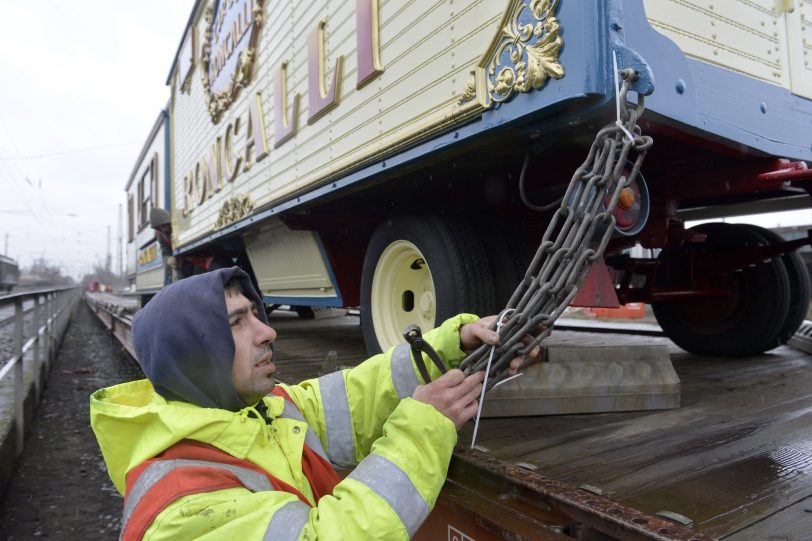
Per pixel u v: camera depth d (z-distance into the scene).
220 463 1.05
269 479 1.10
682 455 1.74
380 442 1.08
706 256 3.71
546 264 1.19
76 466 4.48
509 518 1.39
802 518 1.27
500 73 2.00
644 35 1.79
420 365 1.38
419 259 3.23
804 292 3.58
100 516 3.59
